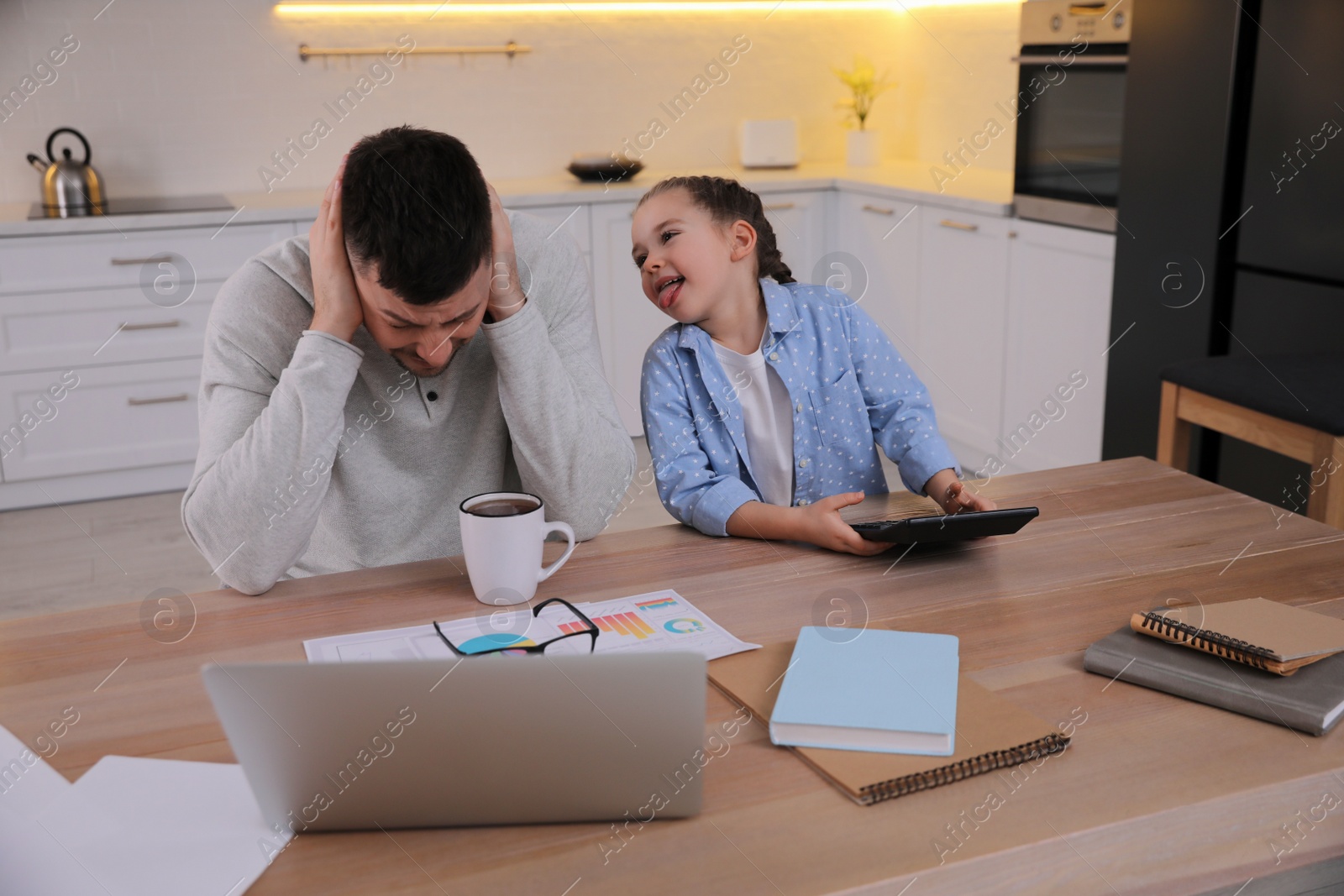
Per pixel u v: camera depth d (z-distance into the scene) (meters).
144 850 0.72
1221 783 0.77
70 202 3.40
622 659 0.69
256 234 3.41
